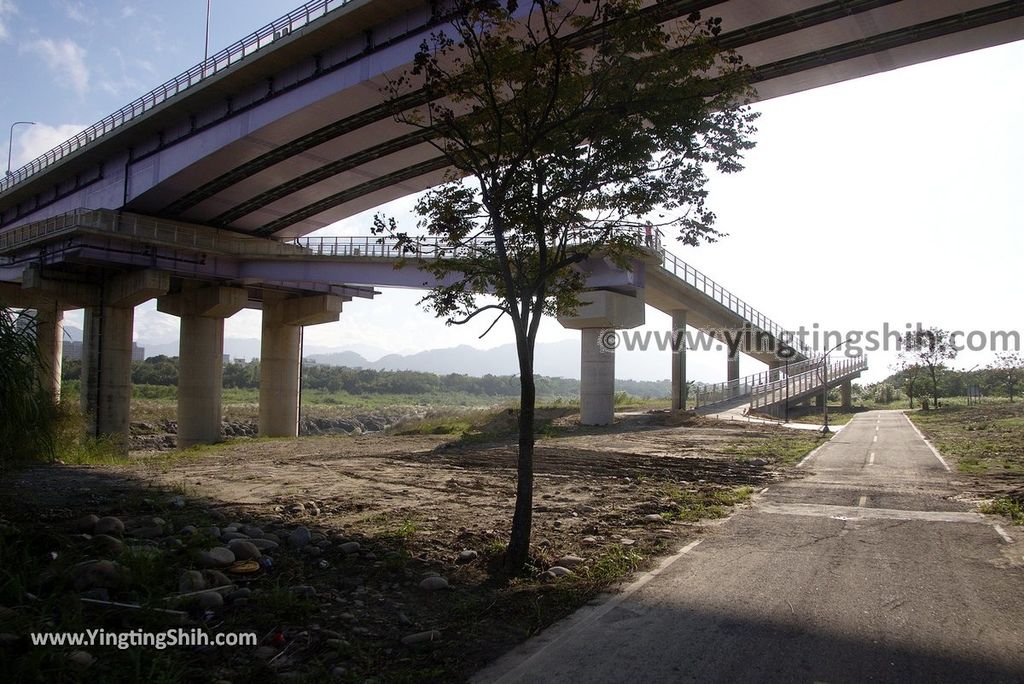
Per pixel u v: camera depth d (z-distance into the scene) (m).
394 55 30.11
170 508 10.46
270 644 5.52
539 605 6.70
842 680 4.88
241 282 47.28
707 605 6.71
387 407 96.56
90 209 45.16
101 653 4.99
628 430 36.69
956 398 78.25
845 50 27.70
